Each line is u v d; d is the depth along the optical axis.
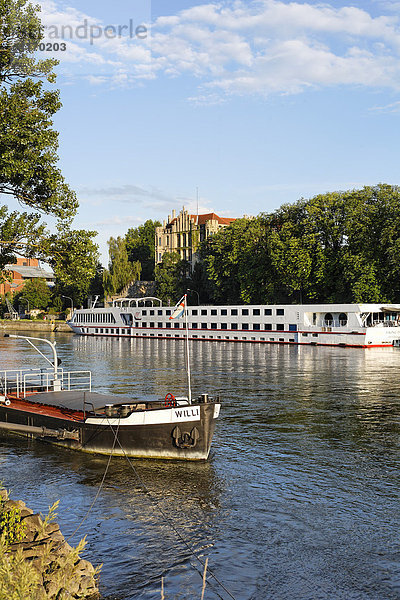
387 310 78.38
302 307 84.00
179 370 49.59
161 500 16.66
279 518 15.32
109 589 11.70
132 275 162.50
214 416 20.47
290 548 13.60
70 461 20.56
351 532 14.43
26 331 150.75
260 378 43.06
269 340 88.12
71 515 15.62
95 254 23.83
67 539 13.99
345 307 79.00
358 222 93.25
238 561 12.97
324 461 20.28
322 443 22.72
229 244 118.56
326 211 98.31
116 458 20.80
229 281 117.25
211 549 13.55
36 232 23.36
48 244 23.11
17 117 21.84
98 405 22.64
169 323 104.56
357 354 65.75
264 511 15.80
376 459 20.45
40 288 180.00
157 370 49.97
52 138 22.92
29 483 18.23
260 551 13.45
